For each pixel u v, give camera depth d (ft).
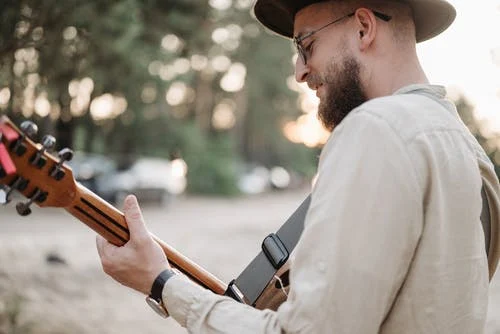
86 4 16.33
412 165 3.80
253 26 101.45
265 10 5.65
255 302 5.73
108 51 20.57
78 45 17.88
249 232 45.44
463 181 4.09
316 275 3.67
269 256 5.80
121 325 18.74
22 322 16.97
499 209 4.77
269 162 133.59
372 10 4.48
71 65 18.30
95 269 26.40
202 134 94.89
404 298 3.91
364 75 4.44
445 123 4.17
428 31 4.98
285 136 130.52
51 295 20.95
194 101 106.11
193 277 5.81
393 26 4.49
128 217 4.74
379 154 3.76
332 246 3.65
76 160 54.60
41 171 4.41
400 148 3.80
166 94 68.33
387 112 3.92
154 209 61.16
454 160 4.07
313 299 3.62
